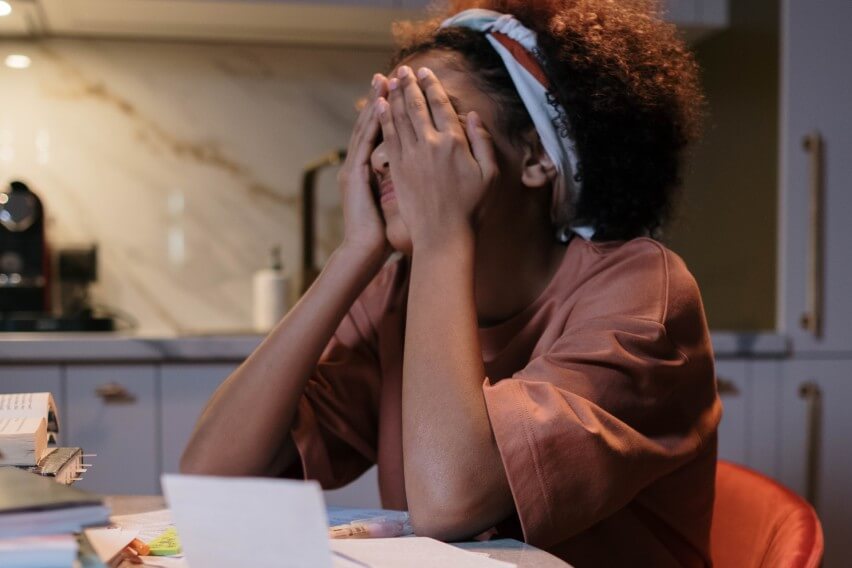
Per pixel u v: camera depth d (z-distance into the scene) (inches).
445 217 32.6
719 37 91.1
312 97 94.3
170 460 73.0
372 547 24.2
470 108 35.4
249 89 93.3
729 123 89.6
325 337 36.0
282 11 82.2
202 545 18.1
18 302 83.2
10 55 89.1
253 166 93.5
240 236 93.4
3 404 29.8
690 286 33.1
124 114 91.1
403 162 33.4
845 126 81.8
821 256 81.6
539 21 37.2
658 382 30.5
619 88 35.9
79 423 71.9
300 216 93.6
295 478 37.9
